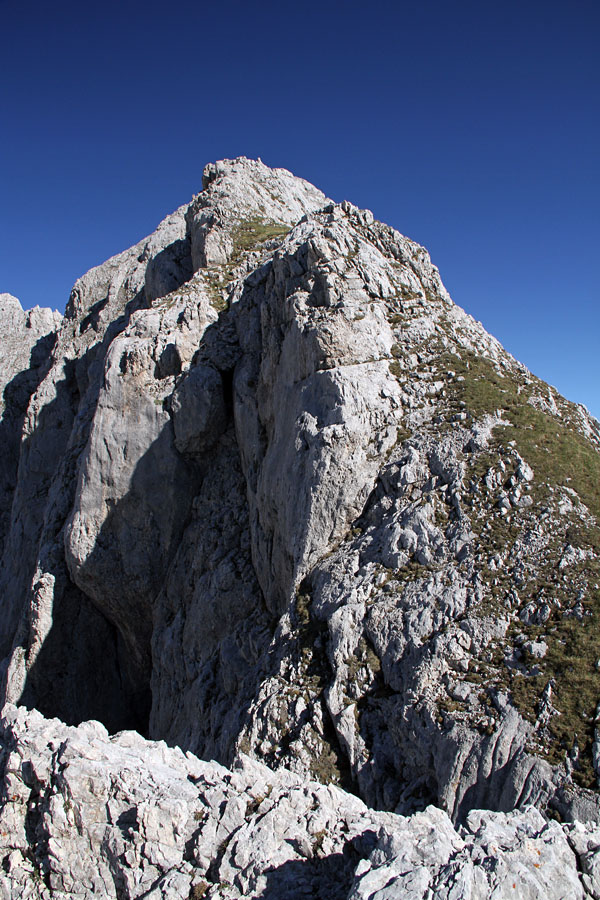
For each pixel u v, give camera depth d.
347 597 22.48
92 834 12.08
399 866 9.68
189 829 11.91
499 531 22.41
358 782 19.27
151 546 35.12
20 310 80.00
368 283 30.91
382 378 27.56
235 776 13.08
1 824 12.64
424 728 18.61
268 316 32.47
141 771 12.88
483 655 19.47
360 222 34.94
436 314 32.03
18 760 13.19
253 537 30.36
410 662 20.08
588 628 19.00
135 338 36.66
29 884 12.05
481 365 30.05
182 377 35.12
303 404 27.47
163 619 33.97
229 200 47.81
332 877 11.14
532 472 24.06
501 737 17.41
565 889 9.26
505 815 11.66
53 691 37.03
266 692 21.95
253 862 11.21
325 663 21.78
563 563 20.94
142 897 11.23
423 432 26.50
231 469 34.75
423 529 23.20
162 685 32.03
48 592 37.25
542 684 18.20
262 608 28.91
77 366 52.59
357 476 25.72
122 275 61.25
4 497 64.50
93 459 35.25
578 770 16.22
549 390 30.89
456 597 20.81
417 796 18.11
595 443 28.14
